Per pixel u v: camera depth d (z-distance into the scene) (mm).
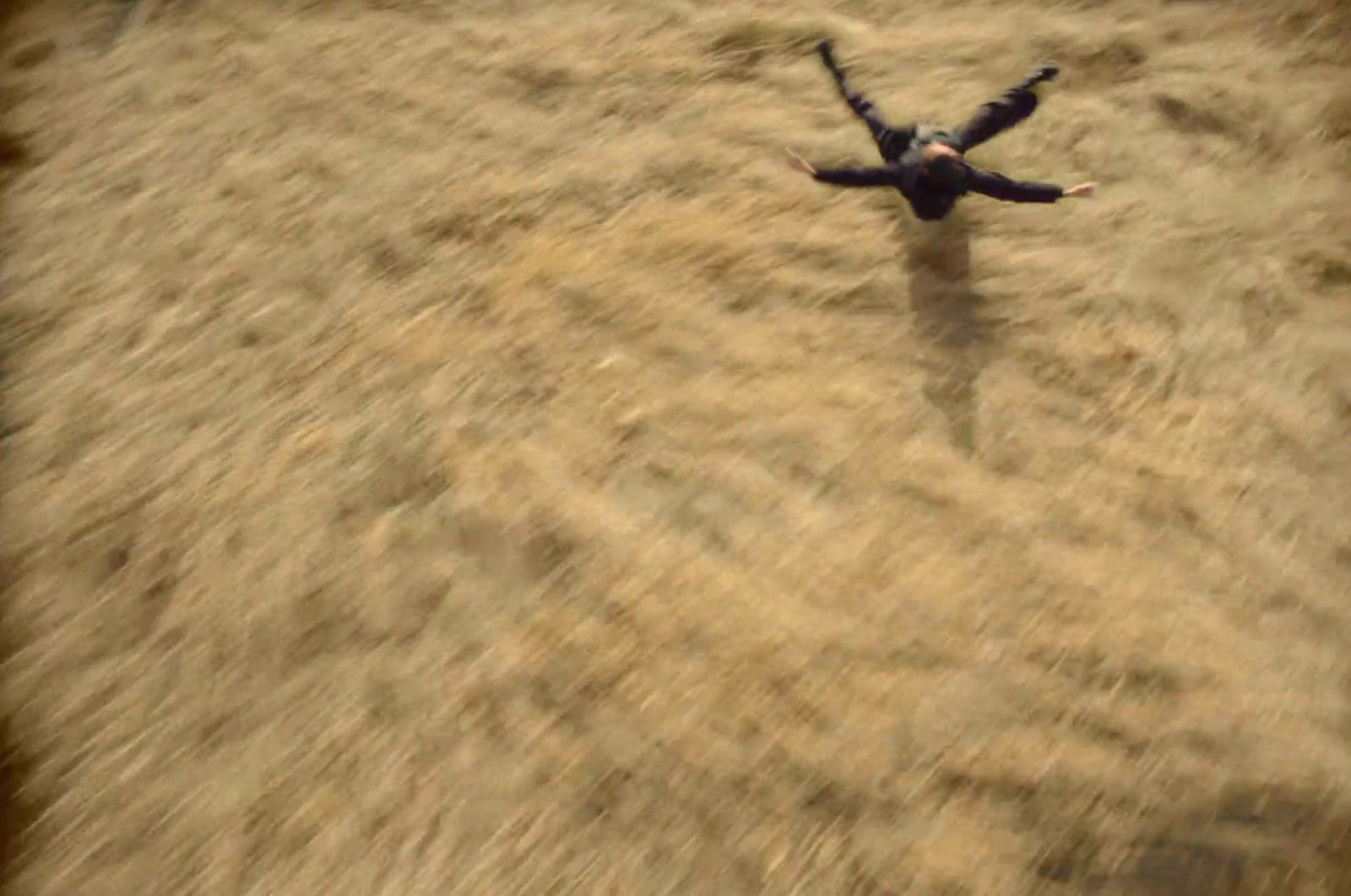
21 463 5453
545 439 5238
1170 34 6082
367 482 5211
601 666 4621
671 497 5016
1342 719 4141
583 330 5520
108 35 7109
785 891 4102
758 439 5109
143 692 4793
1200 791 4051
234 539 5121
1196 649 4355
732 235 5695
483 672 4676
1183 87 5879
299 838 4418
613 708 4527
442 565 4957
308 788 4512
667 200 5895
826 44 5633
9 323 5930
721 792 4316
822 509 4895
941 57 6168
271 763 4578
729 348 5371
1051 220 5508
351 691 4703
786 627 4613
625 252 5734
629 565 4852
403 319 5695
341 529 5098
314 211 6168
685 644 4633
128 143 6586
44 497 5332
